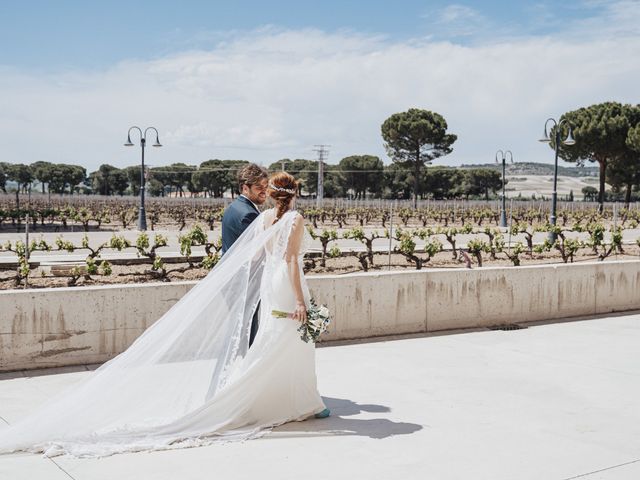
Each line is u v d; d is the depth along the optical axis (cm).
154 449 409
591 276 904
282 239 452
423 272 776
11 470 379
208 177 13188
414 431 448
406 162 8356
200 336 459
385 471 380
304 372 463
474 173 11975
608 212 5953
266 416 455
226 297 459
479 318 817
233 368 452
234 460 395
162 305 643
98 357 620
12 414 476
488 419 475
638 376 595
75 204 6806
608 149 6756
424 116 8238
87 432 428
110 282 1280
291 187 463
